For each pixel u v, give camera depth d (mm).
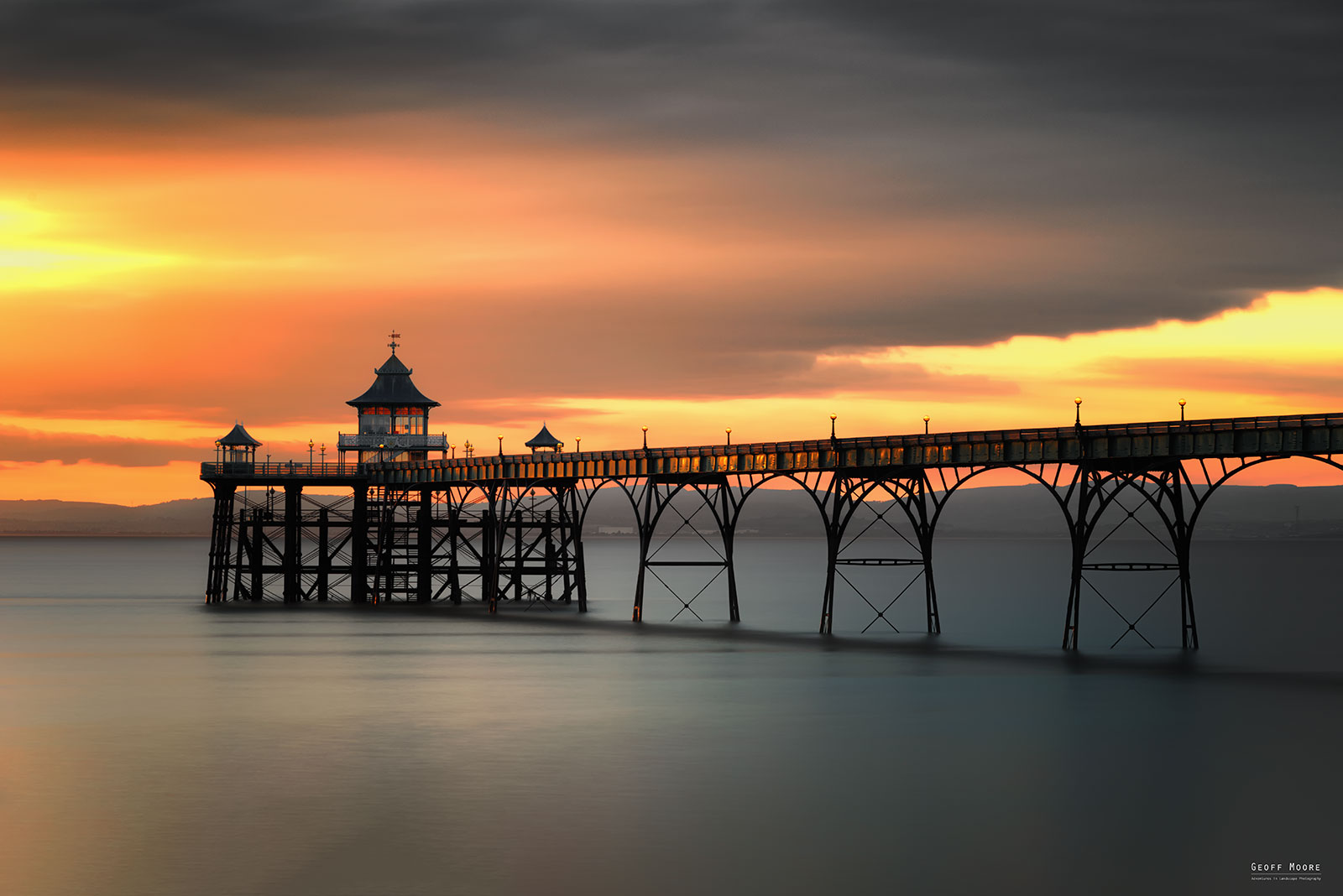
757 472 91938
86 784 45656
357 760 49125
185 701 62938
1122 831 39719
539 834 39469
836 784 45219
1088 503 77250
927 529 89625
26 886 35188
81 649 85062
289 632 95938
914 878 35781
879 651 81500
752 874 36000
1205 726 54500
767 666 73875
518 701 61906
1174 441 70250
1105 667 72500
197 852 37875
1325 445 64188
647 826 40344
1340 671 70312
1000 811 41812
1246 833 39500
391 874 36031
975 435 78375
